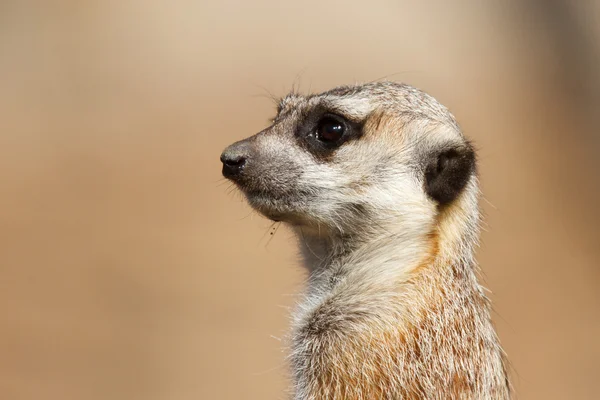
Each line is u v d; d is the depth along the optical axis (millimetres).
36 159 3672
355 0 4879
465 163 2271
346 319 2268
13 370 2531
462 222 2275
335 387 2262
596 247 3049
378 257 2273
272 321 2639
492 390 2270
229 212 3293
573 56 4328
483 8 4812
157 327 2613
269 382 2523
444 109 2289
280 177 2279
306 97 2299
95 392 2516
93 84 4344
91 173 3582
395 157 2273
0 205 3289
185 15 4863
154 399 2510
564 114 3930
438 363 2260
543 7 4500
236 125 3924
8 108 4098
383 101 2279
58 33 4746
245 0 4914
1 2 4883
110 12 4961
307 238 2293
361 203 2275
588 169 3512
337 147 2277
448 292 2266
